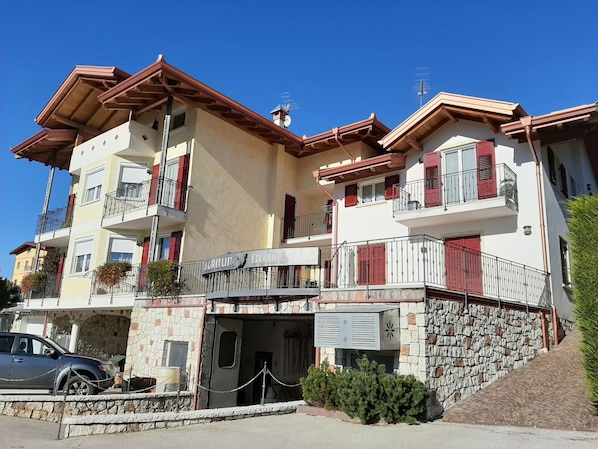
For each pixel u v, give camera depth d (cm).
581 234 815
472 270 1488
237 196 2020
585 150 1908
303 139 2225
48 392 1238
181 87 1784
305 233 2189
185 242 1786
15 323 2523
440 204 1583
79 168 2198
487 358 1063
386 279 1672
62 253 2488
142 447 695
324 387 966
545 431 753
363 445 695
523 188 1466
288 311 1181
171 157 1947
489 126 1535
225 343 1427
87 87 2145
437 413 889
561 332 1402
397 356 936
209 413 909
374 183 1867
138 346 1600
